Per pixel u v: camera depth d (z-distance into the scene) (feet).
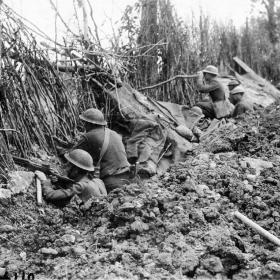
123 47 28.32
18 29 20.02
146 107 24.57
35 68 20.95
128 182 18.98
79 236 14.61
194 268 12.90
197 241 13.96
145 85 29.71
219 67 41.68
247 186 17.20
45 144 20.42
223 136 23.71
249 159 20.02
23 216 15.93
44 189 17.29
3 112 19.08
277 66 47.65
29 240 14.57
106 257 13.33
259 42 49.49
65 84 23.04
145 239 14.12
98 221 15.01
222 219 15.16
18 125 19.33
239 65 43.65
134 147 21.42
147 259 13.25
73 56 23.81
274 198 16.28
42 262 13.58
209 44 38.50
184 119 26.53
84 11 24.86
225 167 18.94
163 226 14.44
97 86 24.61
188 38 33.68
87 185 17.24
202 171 18.37
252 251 13.88
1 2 19.43
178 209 14.99
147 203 15.17
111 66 25.20
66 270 13.00
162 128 22.89
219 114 29.40
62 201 17.03
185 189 16.52
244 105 29.68
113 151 19.38
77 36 24.45
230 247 13.29
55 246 14.15
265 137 22.88
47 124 20.83
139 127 22.21
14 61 20.04
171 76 31.09
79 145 19.38
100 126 19.76
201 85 29.94
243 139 22.43
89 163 17.88
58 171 19.16
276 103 27.55
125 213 14.73
